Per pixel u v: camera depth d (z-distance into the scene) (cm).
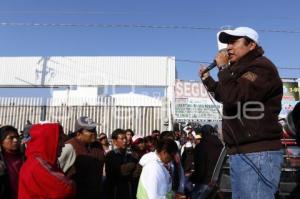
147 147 878
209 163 614
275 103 246
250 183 238
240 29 257
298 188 367
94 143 643
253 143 240
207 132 659
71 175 575
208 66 281
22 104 1816
